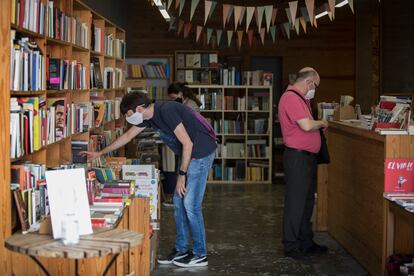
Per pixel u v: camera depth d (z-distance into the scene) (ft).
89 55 21.63
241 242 20.86
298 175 18.03
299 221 18.42
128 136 17.04
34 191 12.85
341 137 19.92
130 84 35.35
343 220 19.69
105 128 27.48
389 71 36.50
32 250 8.39
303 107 17.66
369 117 16.70
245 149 36.37
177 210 17.67
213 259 18.57
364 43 38.45
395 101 15.64
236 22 23.04
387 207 14.98
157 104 16.35
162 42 39.88
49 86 16.19
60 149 18.15
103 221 10.93
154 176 17.72
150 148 27.73
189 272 17.11
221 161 36.81
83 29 20.94
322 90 39.96
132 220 15.31
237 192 32.37
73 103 19.02
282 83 40.11
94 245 8.64
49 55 17.22
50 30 15.97
